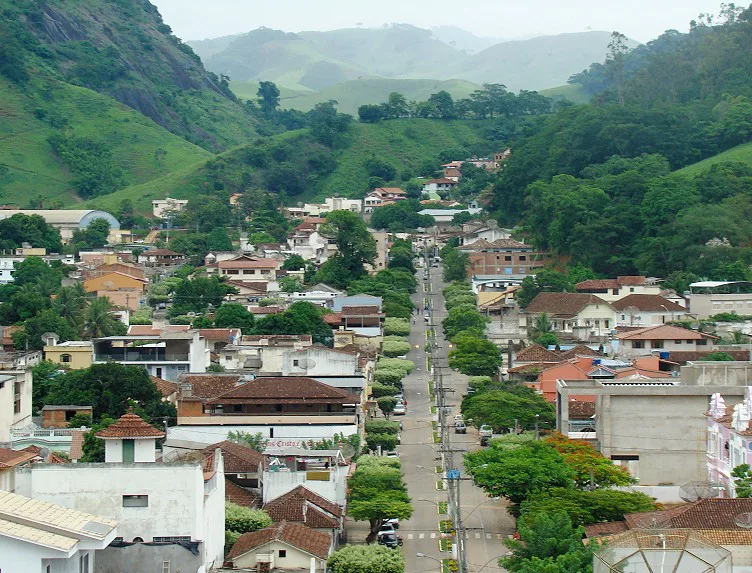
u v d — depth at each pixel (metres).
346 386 178.50
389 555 109.94
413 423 185.38
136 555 86.06
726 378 157.12
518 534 116.62
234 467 130.75
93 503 89.94
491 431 171.38
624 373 190.25
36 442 146.38
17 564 68.94
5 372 158.38
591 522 116.12
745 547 90.31
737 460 121.56
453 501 128.12
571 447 138.62
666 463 141.75
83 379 171.75
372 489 131.38
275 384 162.50
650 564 75.94
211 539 97.75
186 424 160.75
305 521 119.81
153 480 90.12
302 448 146.00
